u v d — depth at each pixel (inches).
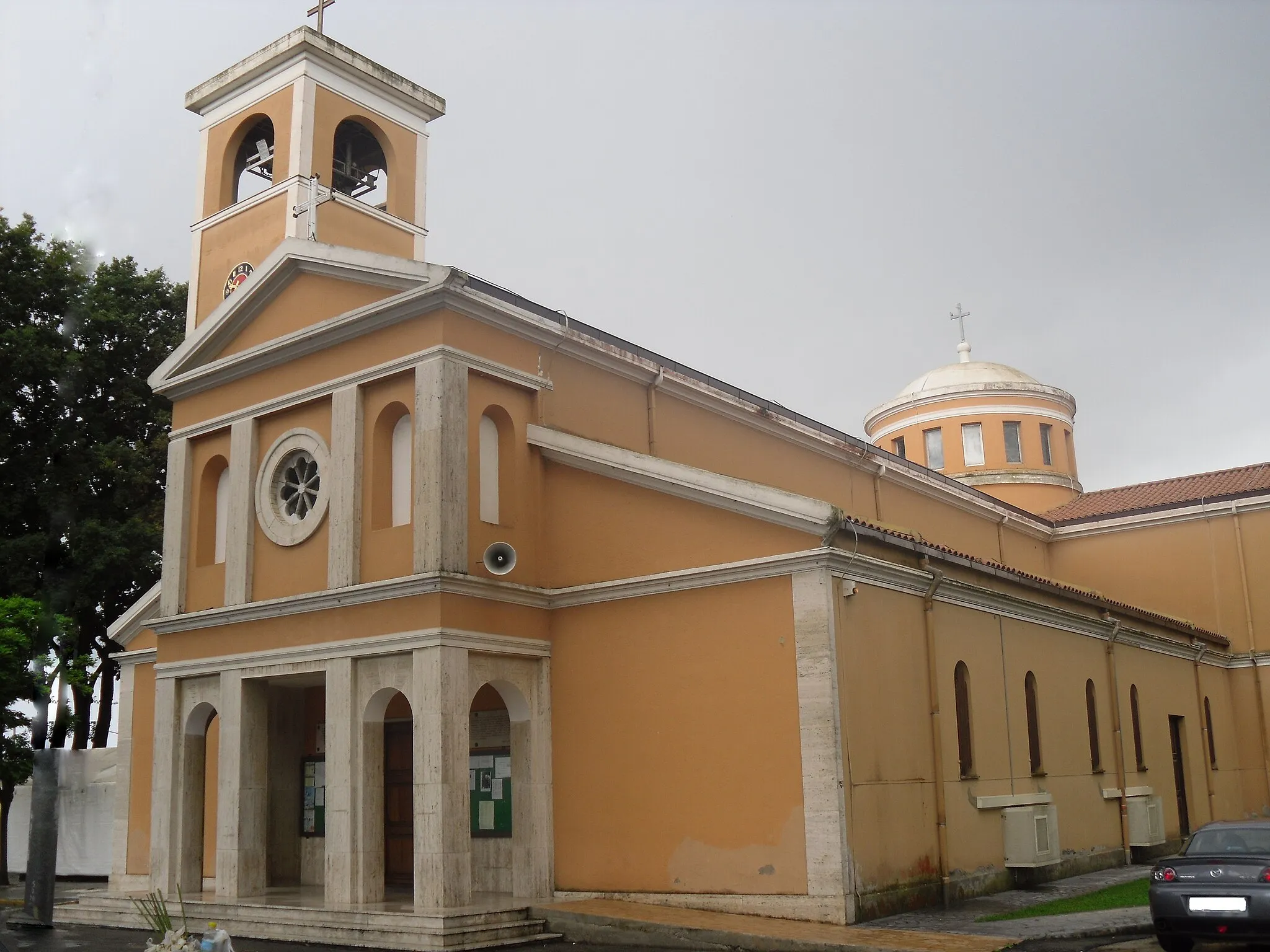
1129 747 988.6
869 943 539.5
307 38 967.0
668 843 663.8
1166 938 521.3
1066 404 1587.1
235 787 756.6
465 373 711.7
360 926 645.9
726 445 924.0
